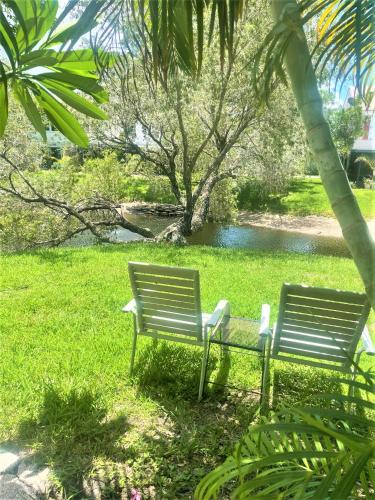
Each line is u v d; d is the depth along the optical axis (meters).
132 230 11.38
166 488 1.95
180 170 12.01
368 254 1.21
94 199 11.36
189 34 1.38
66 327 3.83
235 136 10.02
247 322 3.15
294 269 6.65
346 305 2.44
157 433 2.35
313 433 0.95
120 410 2.55
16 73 1.59
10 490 1.89
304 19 1.22
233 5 1.34
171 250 7.92
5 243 9.86
